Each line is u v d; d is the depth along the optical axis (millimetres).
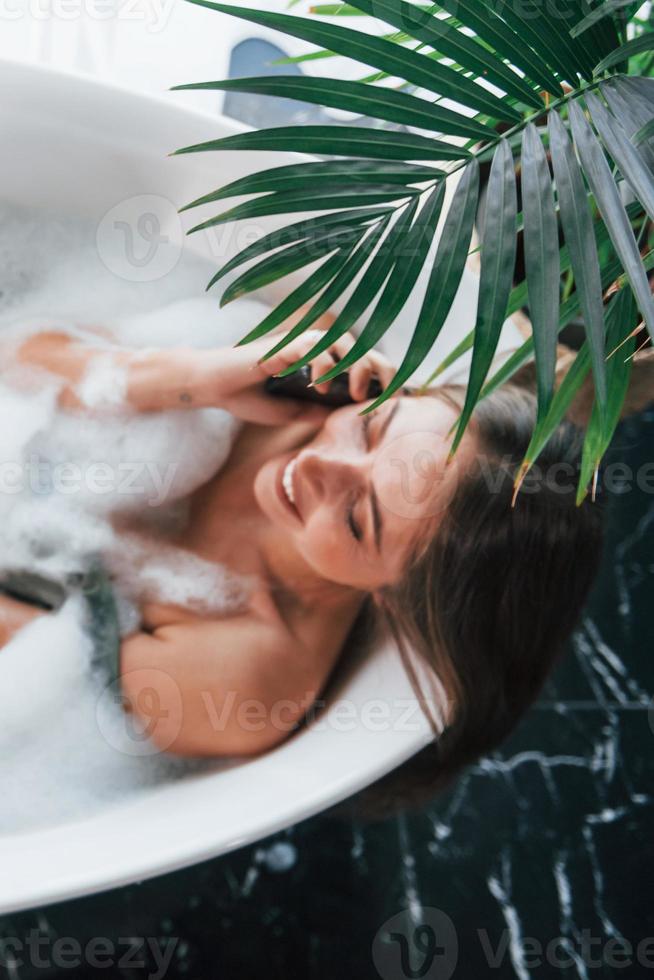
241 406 1085
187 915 1039
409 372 561
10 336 1086
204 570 1076
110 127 968
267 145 548
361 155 553
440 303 546
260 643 1049
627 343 618
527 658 1037
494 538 1002
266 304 1134
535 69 564
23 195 1031
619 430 1309
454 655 1015
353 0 535
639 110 550
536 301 513
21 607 1055
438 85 554
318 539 1058
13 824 969
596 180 519
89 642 1052
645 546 1290
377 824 1107
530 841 1128
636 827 1152
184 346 1105
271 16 529
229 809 932
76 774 999
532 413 1006
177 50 1208
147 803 982
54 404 1092
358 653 1050
